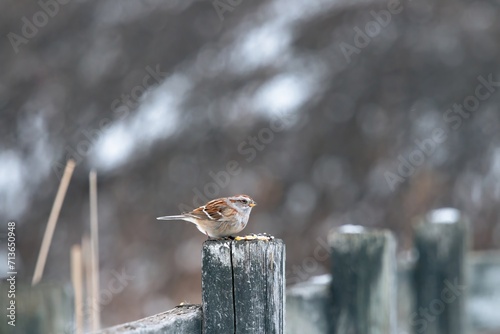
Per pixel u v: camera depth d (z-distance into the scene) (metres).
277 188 17.05
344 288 5.96
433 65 18.77
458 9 19.52
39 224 16.92
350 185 17.12
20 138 18.88
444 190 17.09
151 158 17.66
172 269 15.72
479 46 18.98
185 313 3.81
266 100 18.55
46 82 19.89
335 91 18.53
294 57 19.48
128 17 21.08
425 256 7.32
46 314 3.81
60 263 16.22
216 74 19.42
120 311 14.84
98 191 17.09
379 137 17.80
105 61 20.25
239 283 3.85
